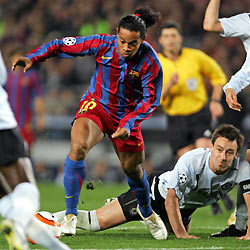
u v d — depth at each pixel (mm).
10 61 35906
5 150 11750
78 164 16297
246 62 18125
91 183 17891
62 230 17000
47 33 64625
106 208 18578
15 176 11789
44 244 10828
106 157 50219
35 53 16172
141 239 17250
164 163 46062
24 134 36031
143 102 16016
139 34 15250
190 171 17203
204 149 17516
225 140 16656
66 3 65312
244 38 18719
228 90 17719
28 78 35781
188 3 59906
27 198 10969
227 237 17734
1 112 11766
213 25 18562
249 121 46094
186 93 28688
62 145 52531
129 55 15562
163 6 60156
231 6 59406
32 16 66188
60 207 27750
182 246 15664
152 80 16125
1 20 69250
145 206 17172
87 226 18516
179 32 28766
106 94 16453
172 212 17438
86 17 63594
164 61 28891
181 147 29062
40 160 50875
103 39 16328
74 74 57938
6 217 10906
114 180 48812
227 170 17328
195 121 28719
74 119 16734
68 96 56719
